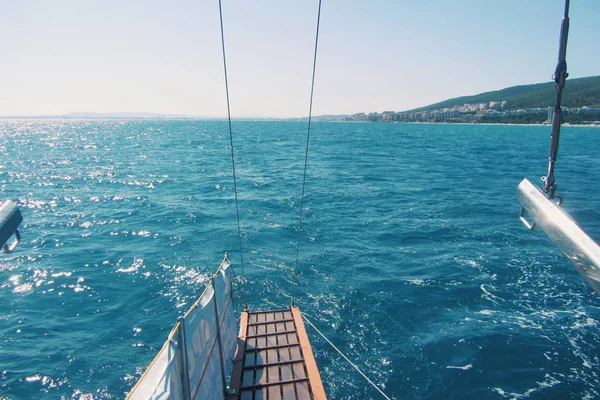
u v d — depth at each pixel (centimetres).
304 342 849
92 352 1030
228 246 1784
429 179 3816
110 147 7538
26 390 897
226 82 778
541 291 1326
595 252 204
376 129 18050
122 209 2523
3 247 328
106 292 1348
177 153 6406
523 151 6794
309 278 1445
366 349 1034
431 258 1623
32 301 1289
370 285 1377
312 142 9350
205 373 584
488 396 870
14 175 3881
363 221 2212
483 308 1224
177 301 1287
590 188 3203
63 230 2058
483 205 2619
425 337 1079
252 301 1280
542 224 265
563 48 293
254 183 3550
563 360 978
